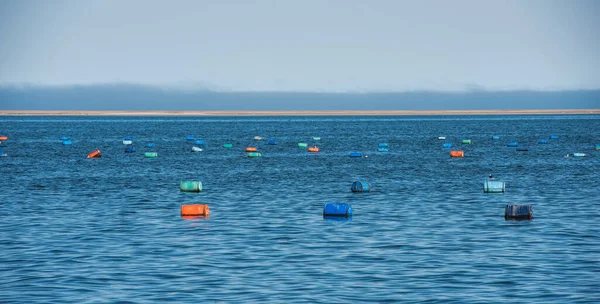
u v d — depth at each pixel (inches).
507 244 5019.7
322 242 5118.1
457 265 4325.8
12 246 5000.0
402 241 5157.5
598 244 5000.0
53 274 4121.6
